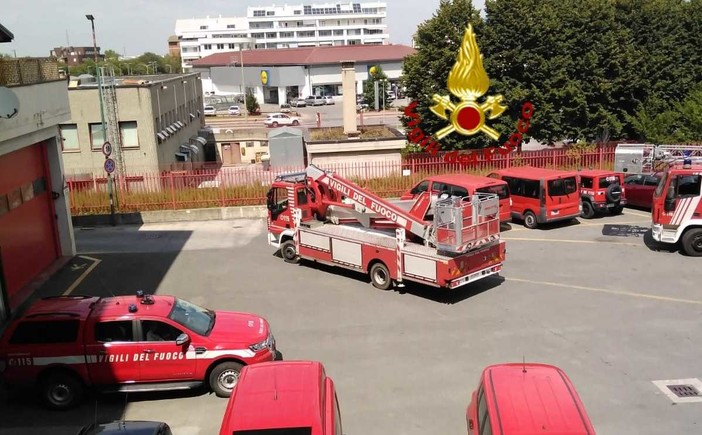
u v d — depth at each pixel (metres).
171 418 10.20
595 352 12.08
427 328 13.55
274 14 168.88
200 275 17.86
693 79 34.03
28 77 16.45
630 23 33.69
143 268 18.69
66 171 34.78
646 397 10.35
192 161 44.09
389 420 9.88
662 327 13.15
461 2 31.33
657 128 30.14
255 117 81.56
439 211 14.44
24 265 17.20
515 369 7.82
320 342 12.98
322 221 18.50
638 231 21.12
